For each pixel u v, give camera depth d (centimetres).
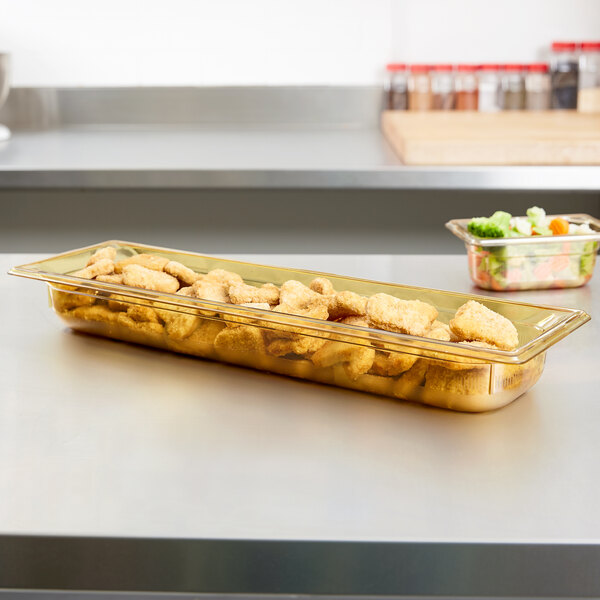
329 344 85
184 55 270
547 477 69
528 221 130
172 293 93
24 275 100
